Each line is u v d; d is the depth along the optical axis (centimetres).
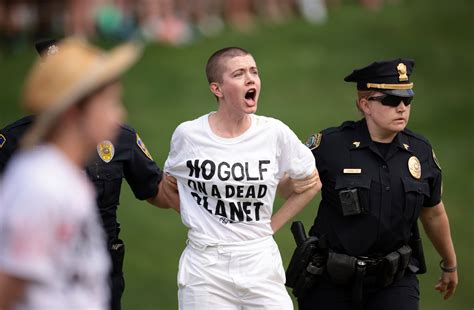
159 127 3897
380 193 1330
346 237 1338
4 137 1255
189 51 4878
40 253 733
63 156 753
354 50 5053
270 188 1277
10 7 4675
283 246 2694
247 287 1252
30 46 4697
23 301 748
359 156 1347
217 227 1266
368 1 5862
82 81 730
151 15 4947
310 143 1381
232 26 5341
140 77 4497
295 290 1362
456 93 4494
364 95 1353
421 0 5897
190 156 1280
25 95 741
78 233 759
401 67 1332
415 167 1350
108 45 4622
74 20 4647
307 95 4409
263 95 4375
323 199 1370
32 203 731
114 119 762
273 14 5575
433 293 2470
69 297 761
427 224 1404
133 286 2423
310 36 5247
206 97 4325
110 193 1261
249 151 1271
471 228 3005
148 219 2919
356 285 1326
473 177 3488
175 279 2497
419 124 4084
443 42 5172
